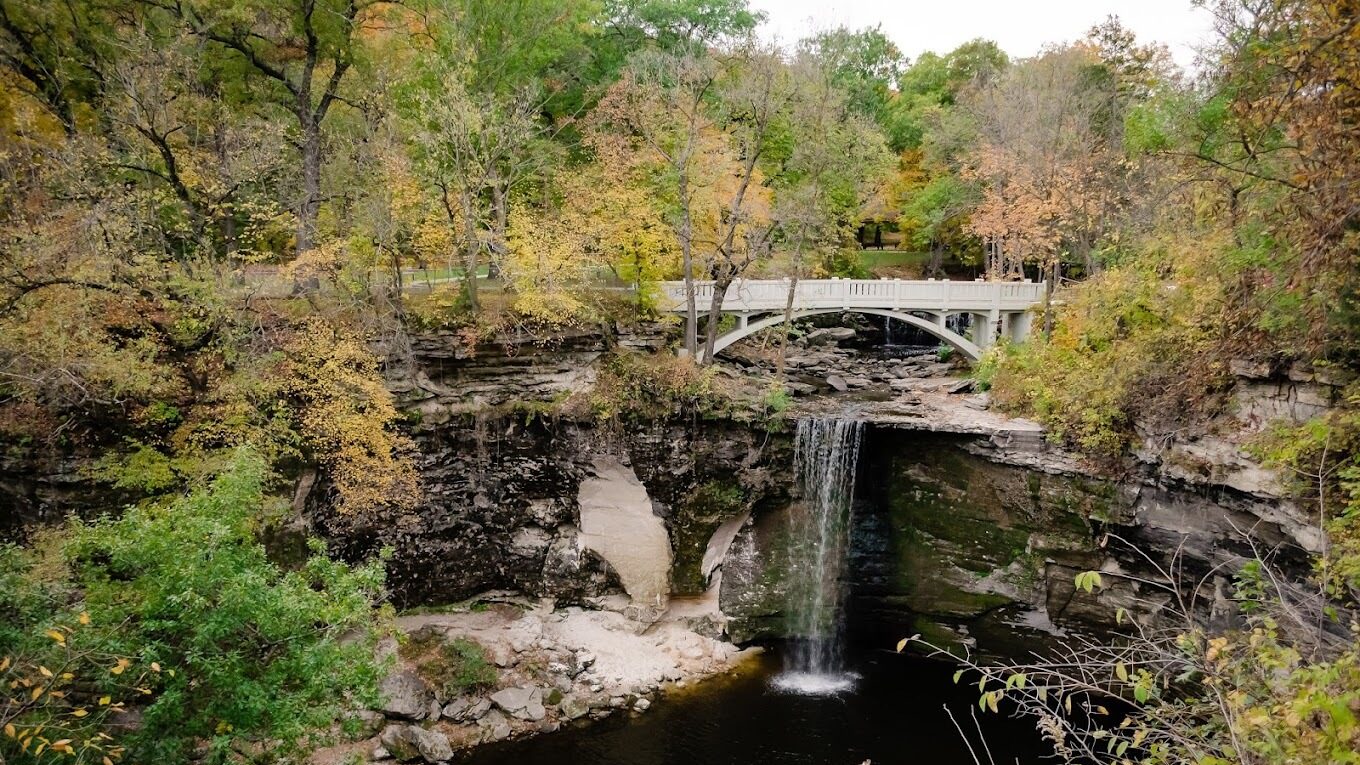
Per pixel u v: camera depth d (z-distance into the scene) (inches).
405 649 776.9
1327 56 352.8
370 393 766.5
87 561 427.8
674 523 892.6
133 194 706.8
